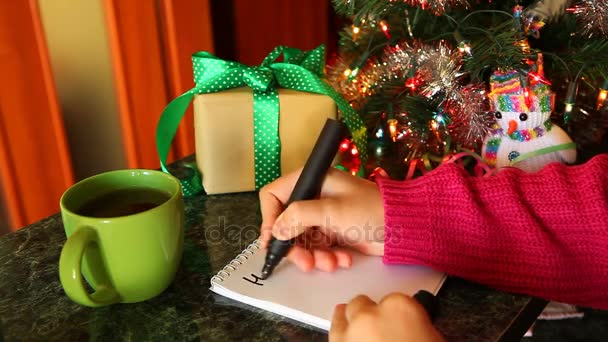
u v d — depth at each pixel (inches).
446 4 27.7
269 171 26.0
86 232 16.2
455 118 28.8
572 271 18.7
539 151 28.4
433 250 19.0
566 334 36.2
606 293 18.7
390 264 19.6
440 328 16.8
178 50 40.9
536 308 18.3
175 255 18.3
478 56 26.8
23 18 32.3
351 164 29.7
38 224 23.9
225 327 17.1
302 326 17.1
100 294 17.0
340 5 31.8
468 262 18.9
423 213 19.5
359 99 33.0
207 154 25.3
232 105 24.6
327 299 17.7
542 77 26.3
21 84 33.3
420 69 28.3
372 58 33.2
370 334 13.2
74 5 35.0
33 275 20.1
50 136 35.7
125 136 40.2
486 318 17.2
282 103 24.8
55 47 35.0
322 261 19.2
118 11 36.8
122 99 38.8
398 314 13.6
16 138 34.0
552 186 20.2
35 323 17.5
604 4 27.2
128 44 38.2
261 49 51.1
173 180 19.1
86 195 19.1
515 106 27.5
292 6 52.6
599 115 33.0
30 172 35.3
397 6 30.2
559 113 31.0
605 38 29.1
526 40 27.4
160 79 41.1
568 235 19.2
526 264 18.7
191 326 17.2
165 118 26.4
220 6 45.4
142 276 17.4
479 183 20.4
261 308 17.9
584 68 27.8
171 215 17.4
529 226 19.0
